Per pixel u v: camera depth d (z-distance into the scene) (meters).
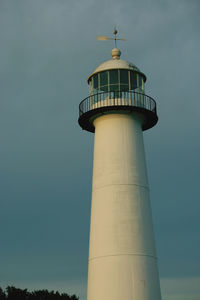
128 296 28.69
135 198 30.80
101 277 29.45
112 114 32.12
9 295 62.00
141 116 32.62
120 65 32.78
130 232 29.91
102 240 30.11
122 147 31.61
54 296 65.62
